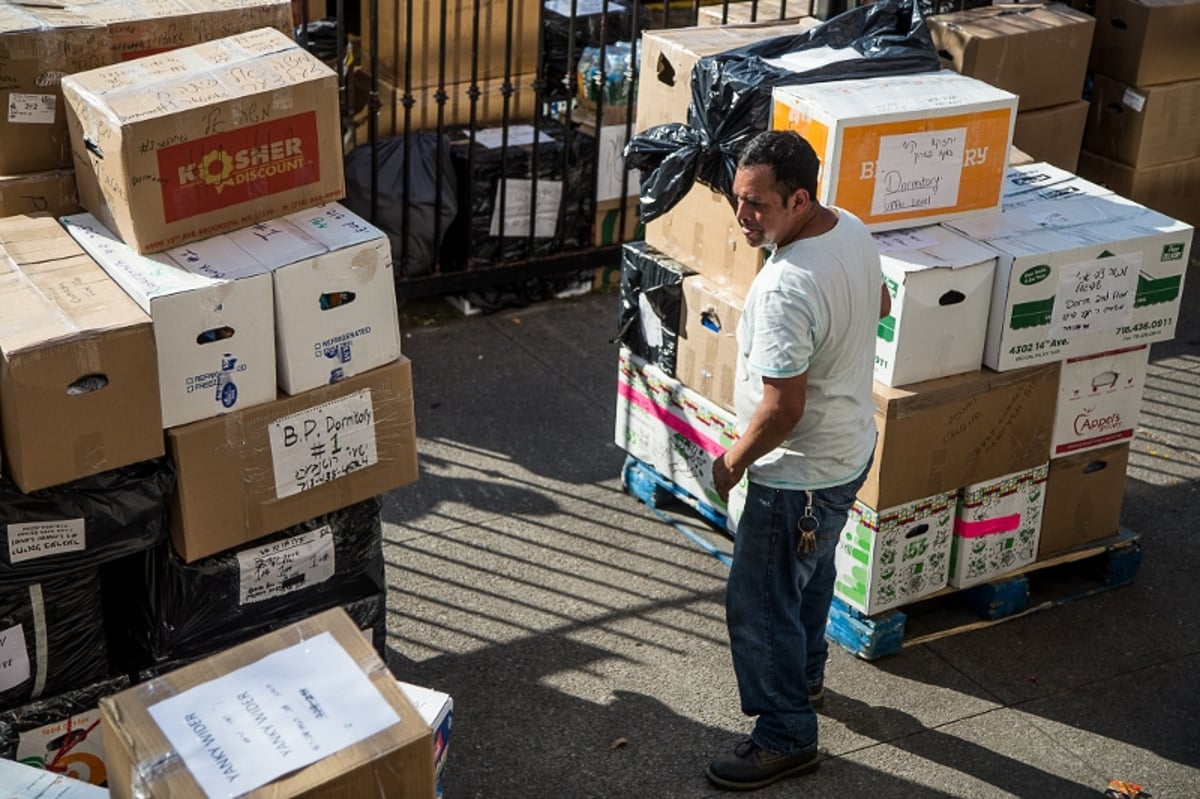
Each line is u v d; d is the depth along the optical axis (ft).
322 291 10.85
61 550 10.28
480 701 12.91
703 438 14.96
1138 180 22.44
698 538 15.51
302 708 7.75
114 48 11.51
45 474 9.87
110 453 10.12
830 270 10.64
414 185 19.53
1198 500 16.63
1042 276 12.95
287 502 11.21
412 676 13.16
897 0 14.71
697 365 14.80
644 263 15.15
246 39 11.75
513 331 20.02
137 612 11.38
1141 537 15.71
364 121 21.30
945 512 13.58
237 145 10.86
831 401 11.08
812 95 13.06
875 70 13.83
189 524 10.70
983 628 14.29
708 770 12.10
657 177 14.07
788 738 11.94
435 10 20.18
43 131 11.38
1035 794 12.13
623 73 20.51
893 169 13.01
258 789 7.24
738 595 11.72
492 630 13.88
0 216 11.37
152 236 10.65
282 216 11.37
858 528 13.32
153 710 7.70
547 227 20.43
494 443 17.20
